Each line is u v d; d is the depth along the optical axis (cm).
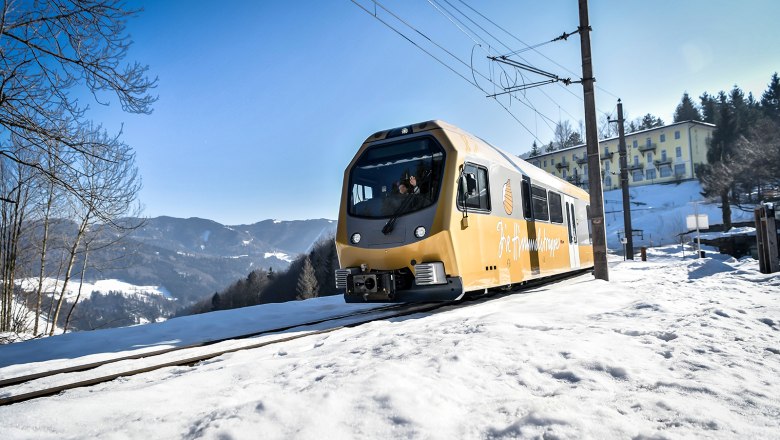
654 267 1692
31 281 1697
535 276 1136
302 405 267
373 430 236
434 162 826
